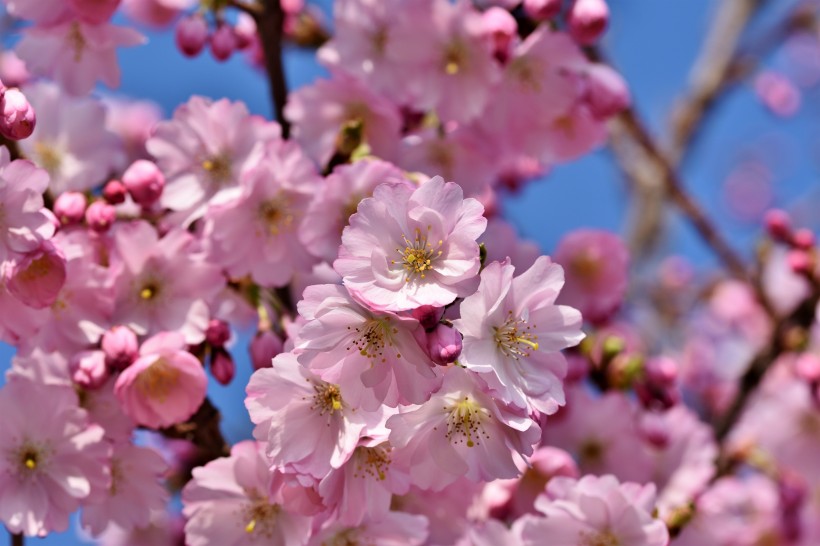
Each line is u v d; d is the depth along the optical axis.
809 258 0.81
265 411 0.58
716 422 0.82
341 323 0.56
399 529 0.61
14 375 0.62
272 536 0.61
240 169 0.66
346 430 0.57
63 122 0.68
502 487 0.66
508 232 0.73
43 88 0.68
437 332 0.55
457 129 0.71
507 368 0.57
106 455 0.61
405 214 0.56
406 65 0.71
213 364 0.64
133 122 0.96
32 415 0.61
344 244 0.56
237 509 0.61
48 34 0.67
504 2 0.71
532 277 0.57
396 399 0.56
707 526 0.74
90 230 0.63
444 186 0.56
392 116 0.70
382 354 0.56
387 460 0.58
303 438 0.57
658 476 0.75
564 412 0.72
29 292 0.60
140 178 0.64
